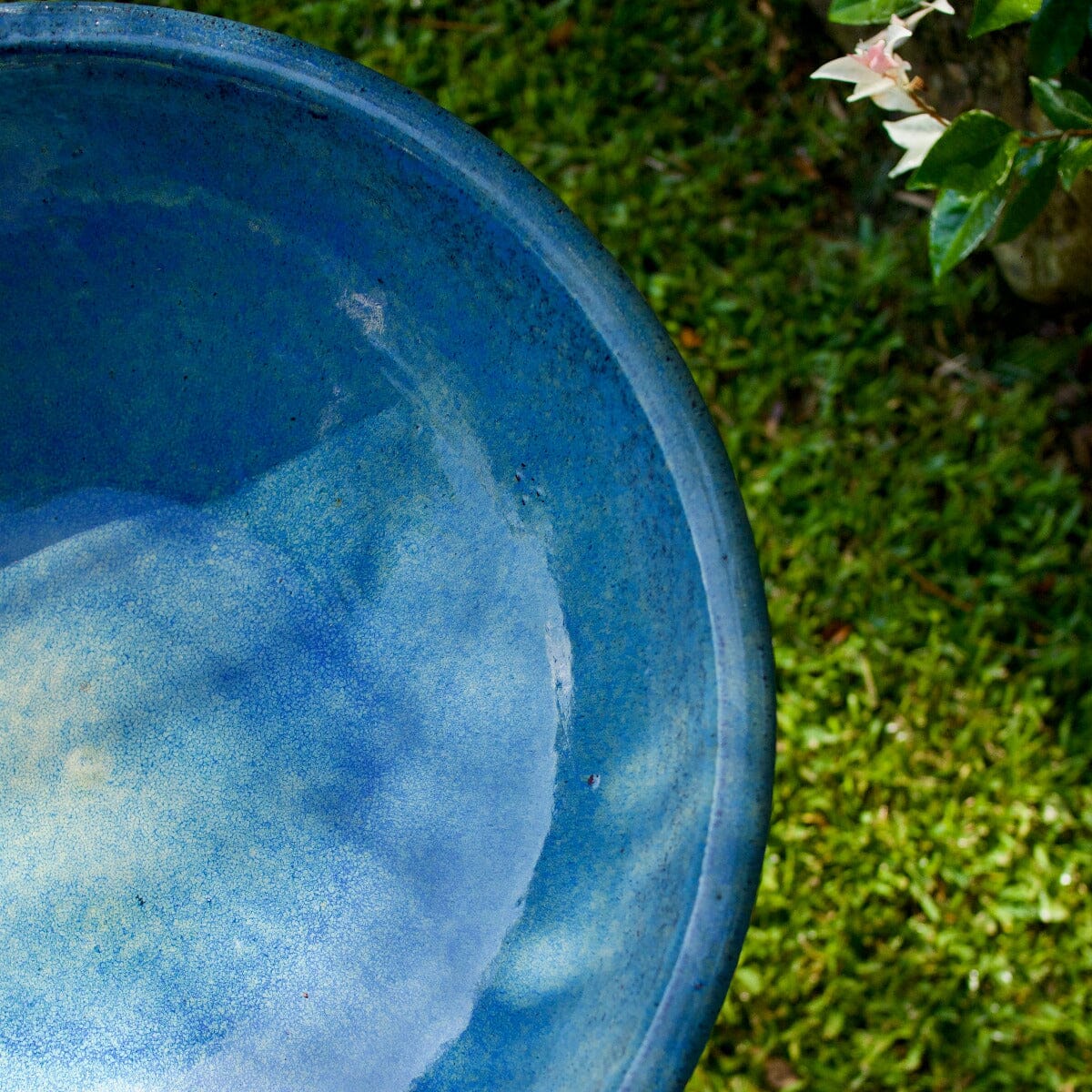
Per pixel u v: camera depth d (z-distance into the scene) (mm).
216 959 988
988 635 1274
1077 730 1267
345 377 1022
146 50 972
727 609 941
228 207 1009
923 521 1297
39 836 1000
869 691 1264
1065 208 1249
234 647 1021
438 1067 964
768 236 1347
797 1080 1204
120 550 1032
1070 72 1144
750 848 927
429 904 987
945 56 1253
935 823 1244
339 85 971
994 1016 1217
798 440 1309
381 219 994
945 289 1326
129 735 1012
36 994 984
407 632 1016
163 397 1036
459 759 1000
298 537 1030
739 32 1410
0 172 1002
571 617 990
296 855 999
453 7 1414
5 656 1021
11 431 1038
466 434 1010
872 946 1229
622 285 965
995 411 1312
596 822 971
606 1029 930
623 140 1367
